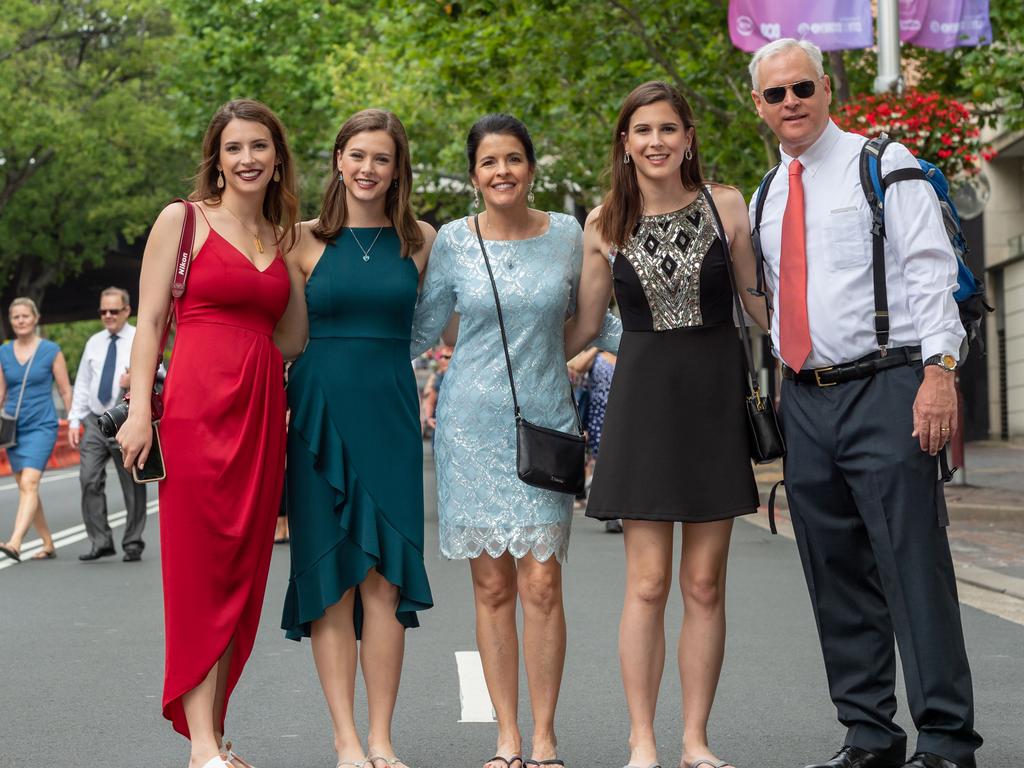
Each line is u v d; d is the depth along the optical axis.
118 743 5.95
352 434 5.43
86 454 12.95
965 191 15.19
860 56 21.84
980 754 5.56
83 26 53.53
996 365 30.95
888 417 5.08
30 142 50.91
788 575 10.95
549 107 23.50
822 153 5.23
